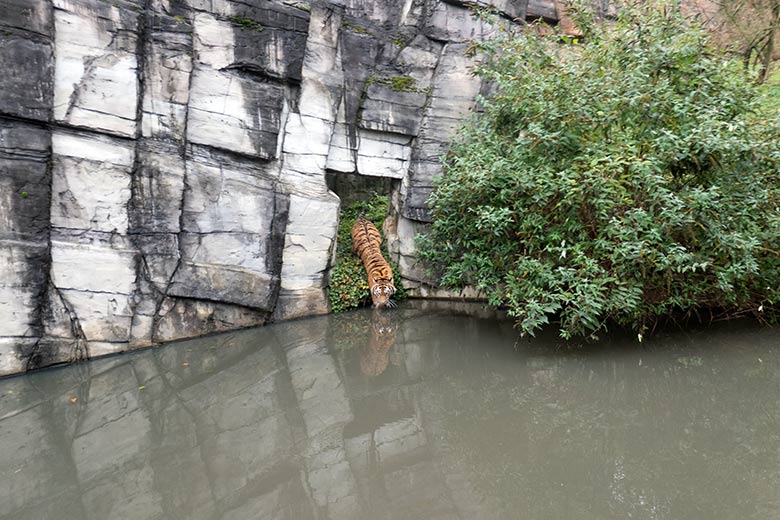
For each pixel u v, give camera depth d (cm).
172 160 597
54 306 532
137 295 582
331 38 709
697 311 608
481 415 417
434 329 667
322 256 721
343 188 1040
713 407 407
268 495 313
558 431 382
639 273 511
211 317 645
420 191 792
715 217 496
